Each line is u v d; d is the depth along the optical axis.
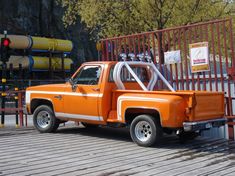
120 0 23.53
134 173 7.16
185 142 10.50
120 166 7.70
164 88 11.82
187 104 9.31
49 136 11.41
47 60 40.56
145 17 23.64
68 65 42.78
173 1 22.97
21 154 8.82
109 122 10.50
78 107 11.00
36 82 37.00
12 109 13.76
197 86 11.34
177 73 11.73
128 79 11.00
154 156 8.64
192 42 12.55
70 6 25.58
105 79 10.47
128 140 10.73
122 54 12.21
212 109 9.87
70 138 11.05
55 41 41.06
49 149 9.41
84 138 11.05
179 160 8.25
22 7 44.94
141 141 9.77
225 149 9.53
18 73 38.69
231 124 10.76
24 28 44.84
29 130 12.66
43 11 46.66
